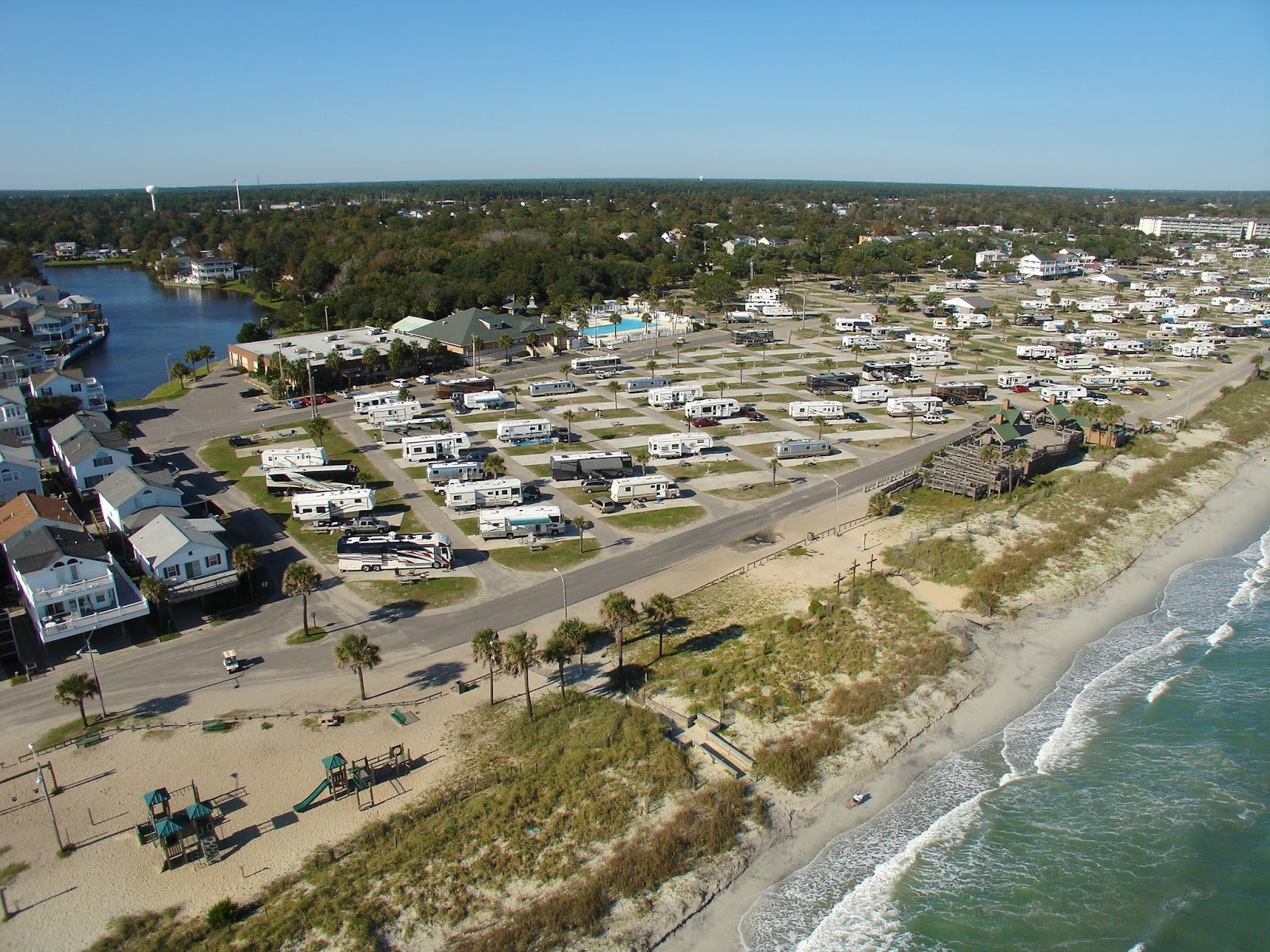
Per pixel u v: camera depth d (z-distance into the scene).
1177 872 48.56
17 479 96.06
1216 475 114.88
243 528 91.62
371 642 68.75
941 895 46.69
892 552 85.69
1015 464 105.31
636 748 55.31
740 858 48.31
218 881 45.38
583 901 43.66
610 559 84.06
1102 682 67.50
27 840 48.28
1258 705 64.06
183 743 56.44
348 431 128.75
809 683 63.81
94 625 66.56
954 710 63.22
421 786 52.44
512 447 120.00
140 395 160.75
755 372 165.62
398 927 42.38
